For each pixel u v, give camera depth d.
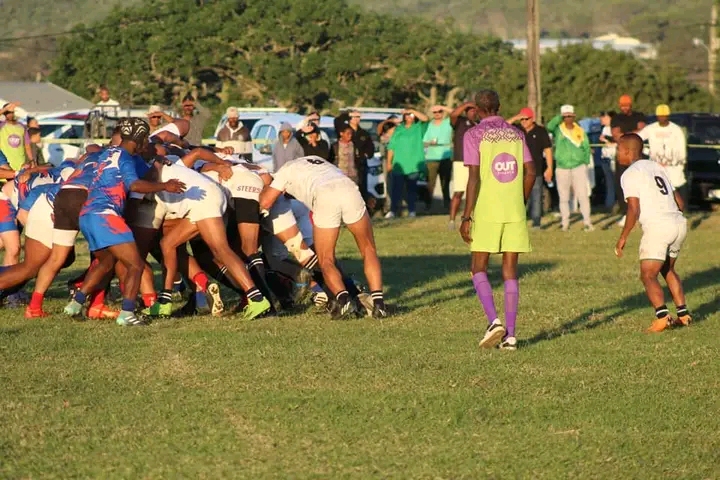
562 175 53.94
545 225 57.00
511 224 25.25
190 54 157.00
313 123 52.84
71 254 29.64
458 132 54.16
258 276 30.23
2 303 31.66
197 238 30.12
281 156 52.81
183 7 162.88
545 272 39.19
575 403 20.95
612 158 61.81
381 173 64.12
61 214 29.09
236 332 27.56
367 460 17.75
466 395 21.36
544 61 139.12
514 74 141.12
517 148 25.23
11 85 128.00
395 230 54.97
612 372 23.38
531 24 71.19
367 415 20.08
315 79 155.12
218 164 30.20
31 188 30.61
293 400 20.95
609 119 61.31
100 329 27.92
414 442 18.64
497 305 31.94
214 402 20.86
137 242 29.48
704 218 59.16
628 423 19.75
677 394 21.67
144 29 163.12
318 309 31.06
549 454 18.08
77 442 18.50
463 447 18.39
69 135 79.38
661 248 27.81
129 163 28.05
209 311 30.42
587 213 54.12
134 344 26.00
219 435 18.92
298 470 17.30
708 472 17.38
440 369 23.50
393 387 21.94
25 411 20.20
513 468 17.45
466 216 25.58
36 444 18.39
